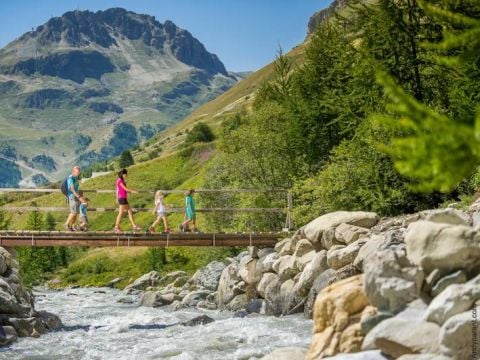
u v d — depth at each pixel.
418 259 9.06
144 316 25.89
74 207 25.02
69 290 53.25
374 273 9.20
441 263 8.89
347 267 19.03
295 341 17.05
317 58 40.81
